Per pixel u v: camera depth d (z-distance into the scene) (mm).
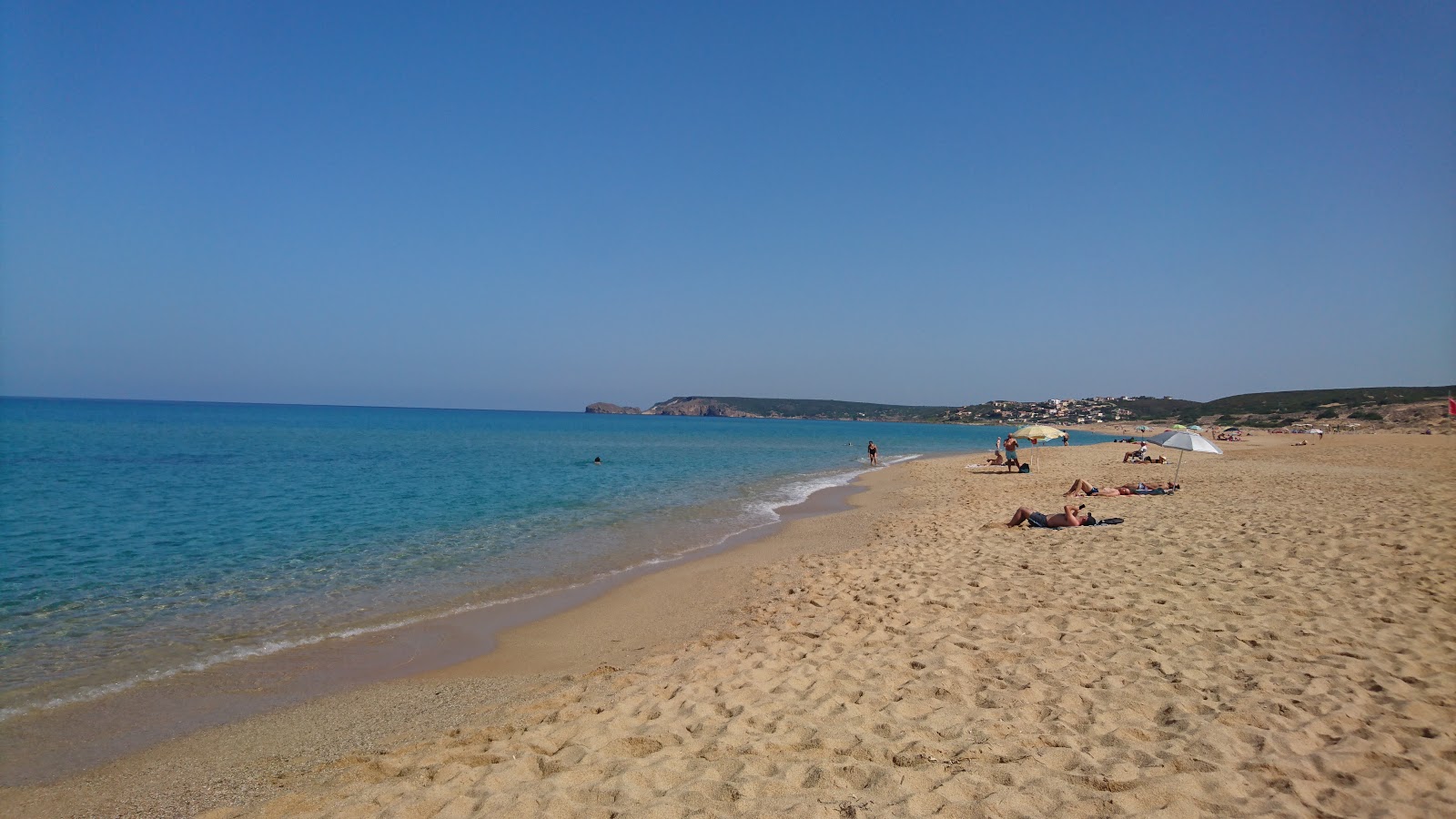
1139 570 9250
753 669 6422
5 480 27484
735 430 123562
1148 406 180625
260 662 7844
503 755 4816
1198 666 5816
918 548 12305
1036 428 28906
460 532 16406
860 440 84375
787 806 3916
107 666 7699
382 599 10617
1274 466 26672
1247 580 8430
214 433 68750
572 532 16531
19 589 11094
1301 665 5738
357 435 72000
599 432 98562
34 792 4980
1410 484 17500
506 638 8750
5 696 6840
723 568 12352
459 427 110000
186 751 5617
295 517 18594
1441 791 3857
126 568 12602
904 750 4539
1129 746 4492
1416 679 5379
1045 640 6648
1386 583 7992
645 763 4496
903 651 6621
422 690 6945
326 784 4719
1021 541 12031
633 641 8414
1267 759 4262
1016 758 4379
